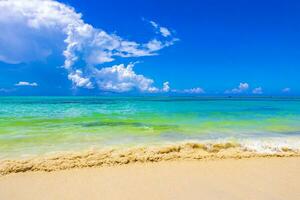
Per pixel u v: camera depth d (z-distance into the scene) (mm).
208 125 16000
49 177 6430
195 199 5324
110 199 5336
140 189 5801
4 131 12828
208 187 5906
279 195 5531
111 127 14695
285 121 18469
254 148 9312
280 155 8352
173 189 5801
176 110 29188
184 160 7773
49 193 5598
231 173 6777
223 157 8070
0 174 6543
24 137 11422
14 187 5875
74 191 5691
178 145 9109
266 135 12805
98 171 6852
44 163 7230
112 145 10227
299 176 6609
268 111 28234
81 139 11266
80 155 7895
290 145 10281
